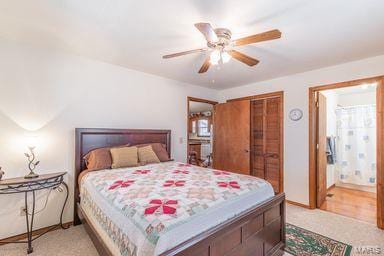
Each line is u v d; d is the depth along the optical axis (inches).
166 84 149.4
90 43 92.7
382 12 66.6
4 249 81.5
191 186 71.2
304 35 82.7
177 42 91.0
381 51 98.3
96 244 68.8
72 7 65.8
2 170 86.2
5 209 86.5
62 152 102.5
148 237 44.3
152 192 64.6
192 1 61.9
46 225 96.7
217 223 54.8
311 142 128.0
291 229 99.1
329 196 152.7
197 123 328.8
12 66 89.7
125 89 126.9
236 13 67.5
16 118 90.3
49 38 88.0
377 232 96.0
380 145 101.0
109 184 75.8
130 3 63.3
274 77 145.3
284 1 61.3
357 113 170.7
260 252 66.8
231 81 157.4
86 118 111.0
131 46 95.8
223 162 178.2
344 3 62.2
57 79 101.6
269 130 153.3
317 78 126.0
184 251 42.4
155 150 129.1
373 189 161.9
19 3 63.7
